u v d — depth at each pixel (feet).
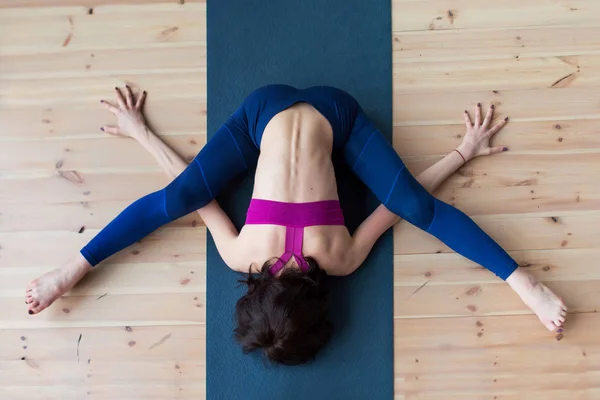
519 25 5.86
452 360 5.59
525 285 5.27
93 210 5.81
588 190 5.73
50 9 5.93
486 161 5.76
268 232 4.80
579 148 5.76
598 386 5.55
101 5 5.93
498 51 5.85
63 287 5.41
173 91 5.86
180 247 5.74
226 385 5.57
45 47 5.93
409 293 5.65
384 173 5.13
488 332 5.61
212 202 5.48
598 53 5.84
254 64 5.83
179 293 5.70
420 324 5.62
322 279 4.98
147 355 5.65
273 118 5.00
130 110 5.76
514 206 5.72
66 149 5.86
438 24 5.85
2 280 5.75
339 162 5.72
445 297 5.65
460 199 5.73
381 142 5.21
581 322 5.60
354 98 5.67
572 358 5.58
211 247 5.71
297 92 5.18
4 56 5.92
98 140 5.86
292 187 4.84
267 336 4.47
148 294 5.70
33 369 5.65
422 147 5.78
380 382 5.56
